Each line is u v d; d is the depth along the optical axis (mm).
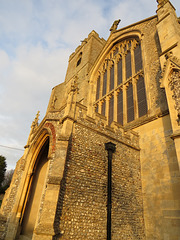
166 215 9148
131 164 11109
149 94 13578
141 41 16969
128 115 15695
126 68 18734
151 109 12883
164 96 12352
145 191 10703
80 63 29531
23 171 12336
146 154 11656
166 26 12375
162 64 11289
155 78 13727
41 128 11992
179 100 9078
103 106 19734
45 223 6492
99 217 8148
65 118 9328
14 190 12742
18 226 10531
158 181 10273
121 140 11258
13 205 11406
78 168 8477
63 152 8070
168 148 10516
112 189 9297
